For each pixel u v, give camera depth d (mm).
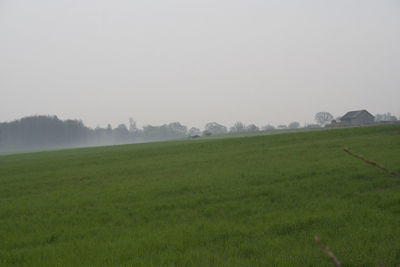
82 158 37094
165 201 14703
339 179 15891
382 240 8375
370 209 10977
